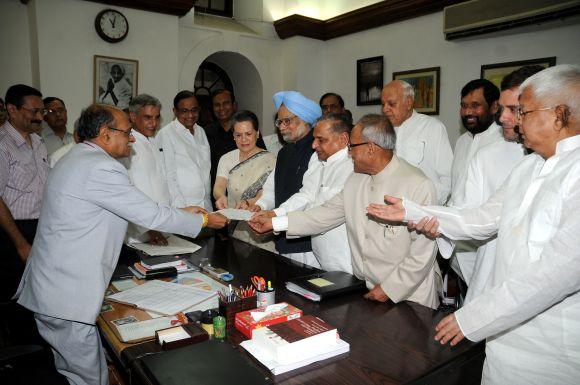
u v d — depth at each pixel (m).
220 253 2.47
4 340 2.36
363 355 1.32
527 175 1.34
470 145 2.60
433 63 4.84
